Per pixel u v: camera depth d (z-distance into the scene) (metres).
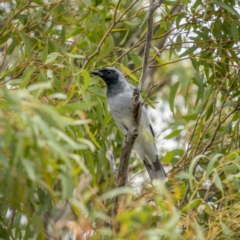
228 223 8.68
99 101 10.87
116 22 11.79
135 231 6.99
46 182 6.67
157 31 12.62
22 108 6.55
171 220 6.82
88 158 9.84
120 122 12.46
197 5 11.84
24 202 7.34
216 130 11.35
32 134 6.21
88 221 7.34
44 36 11.98
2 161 6.34
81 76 11.19
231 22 12.20
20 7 12.09
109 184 10.72
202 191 10.77
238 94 12.23
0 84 9.18
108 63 12.47
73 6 12.81
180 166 11.69
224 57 12.16
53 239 8.77
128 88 12.50
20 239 9.34
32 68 10.51
